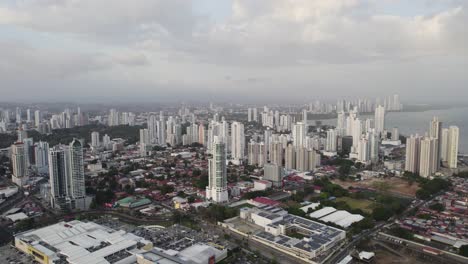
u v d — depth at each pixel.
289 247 199.25
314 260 186.75
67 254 183.38
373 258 189.88
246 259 191.75
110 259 181.88
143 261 175.50
